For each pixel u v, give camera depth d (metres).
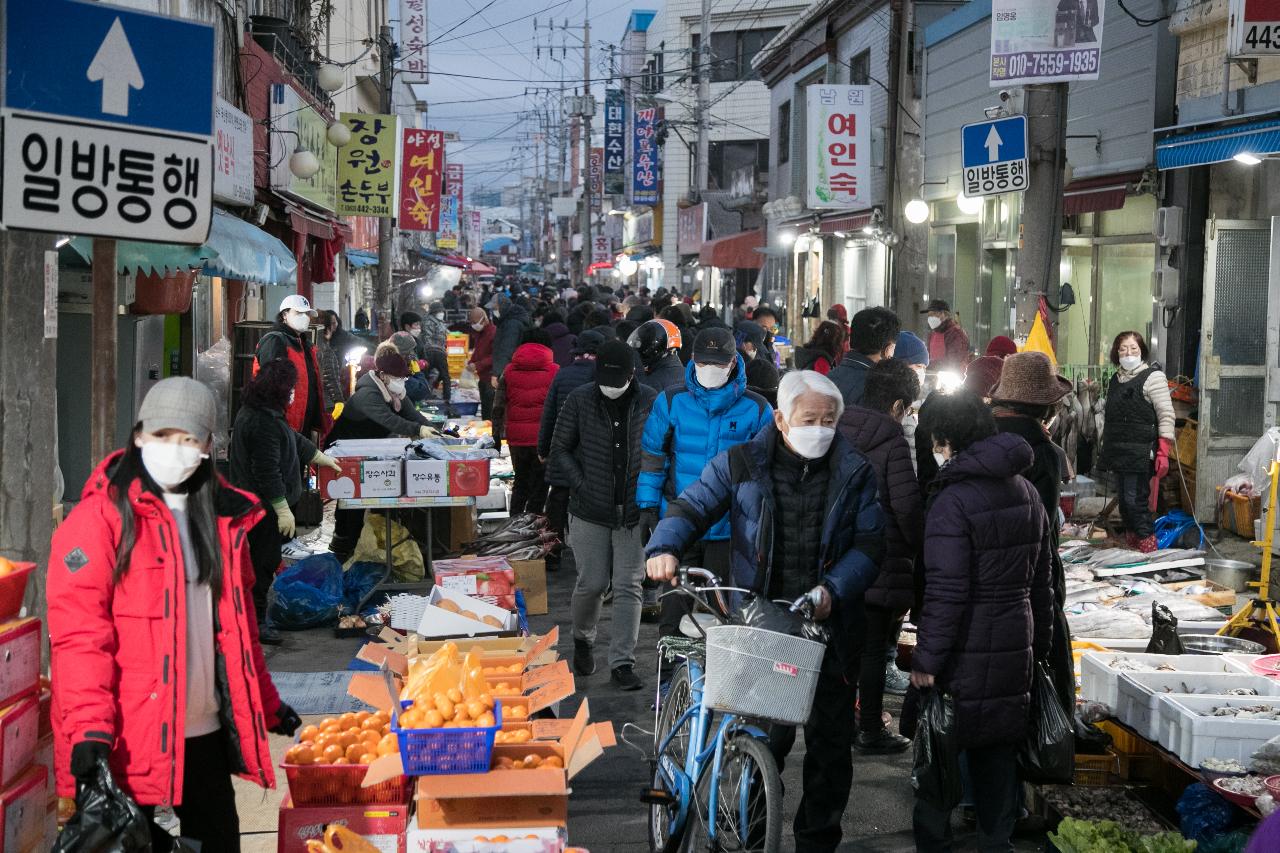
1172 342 12.49
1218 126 11.64
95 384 4.90
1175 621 6.84
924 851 5.04
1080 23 9.84
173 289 9.91
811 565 5.03
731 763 4.67
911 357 10.26
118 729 3.74
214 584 3.92
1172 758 5.61
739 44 47.84
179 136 4.57
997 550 4.86
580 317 16.53
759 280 36.03
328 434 10.58
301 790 4.51
